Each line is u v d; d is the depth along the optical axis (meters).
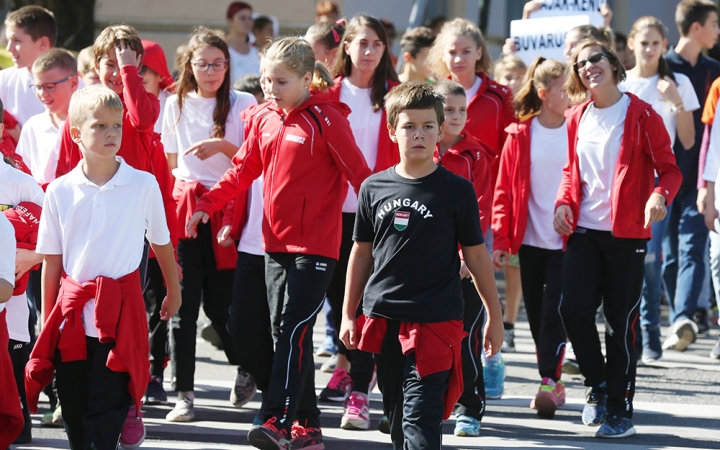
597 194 13.40
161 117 16.03
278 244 12.47
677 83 18.66
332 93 14.98
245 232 13.43
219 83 14.35
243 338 13.23
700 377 17.16
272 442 11.68
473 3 39.88
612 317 13.39
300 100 12.57
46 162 14.19
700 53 20.77
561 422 14.36
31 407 10.97
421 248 10.40
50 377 11.07
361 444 13.21
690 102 18.72
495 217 15.41
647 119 13.15
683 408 15.08
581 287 13.43
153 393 15.09
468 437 13.52
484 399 13.73
